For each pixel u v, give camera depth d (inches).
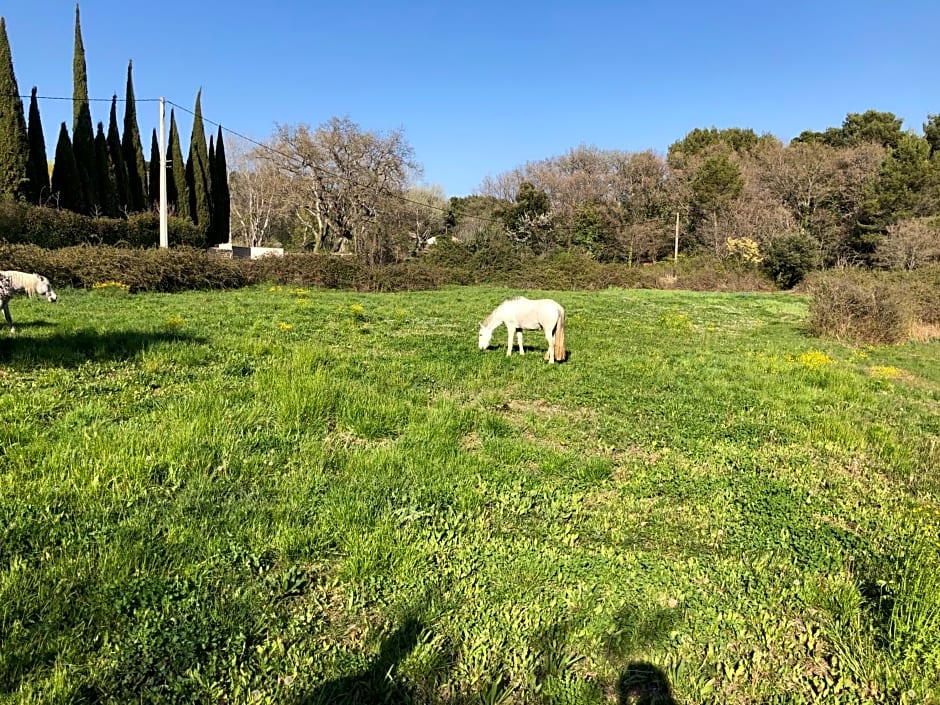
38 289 622.5
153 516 168.4
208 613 132.5
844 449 279.1
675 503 207.8
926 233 1541.6
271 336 503.5
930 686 120.6
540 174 2610.7
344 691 114.8
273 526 170.4
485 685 117.8
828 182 2081.7
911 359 606.5
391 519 178.4
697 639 135.2
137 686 112.5
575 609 142.3
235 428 244.1
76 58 1418.6
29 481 182.7
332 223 1929.1
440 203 2657.5
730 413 332.2
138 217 1322.6
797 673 126.9
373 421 264.8
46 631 120.3
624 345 580.7
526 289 1549.0
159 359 363.3
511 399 346.9
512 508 196.4
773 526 191.6
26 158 1195.3
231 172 2571.4
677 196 2299.5
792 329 828.6
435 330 636.1
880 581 152.6
